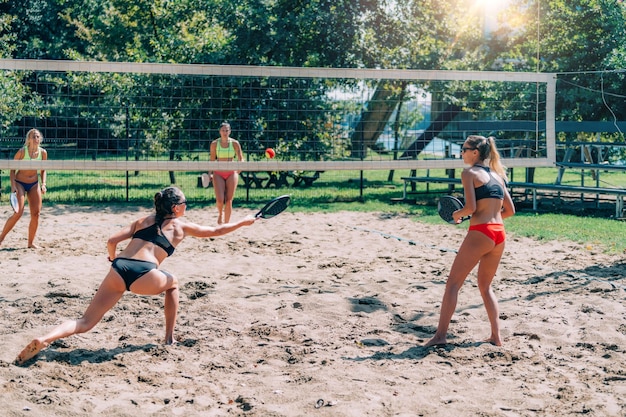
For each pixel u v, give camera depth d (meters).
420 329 6.36
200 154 18.20
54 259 9.42
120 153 24.97
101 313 5.38
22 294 7.46
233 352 5.71
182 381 5.02
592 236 11.19
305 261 9.55
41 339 5.11
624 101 20.98
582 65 21.52
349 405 4.52
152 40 19.77
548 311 6.90
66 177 22.34
